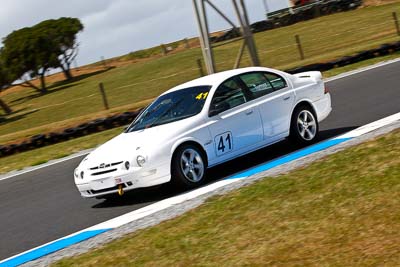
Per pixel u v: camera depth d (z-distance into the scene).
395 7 73.25
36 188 15.91
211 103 12.80
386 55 31.25
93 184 12.12
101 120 24.98
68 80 107.88
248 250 7.98
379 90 21.19
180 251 8.45
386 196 8.61
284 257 7.53
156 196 12.34
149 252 8.66
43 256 9.72
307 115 14.23
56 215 12.59
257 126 13.25
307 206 9.05
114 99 56.03
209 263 7.85
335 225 8.11
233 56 67.06
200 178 12.34
